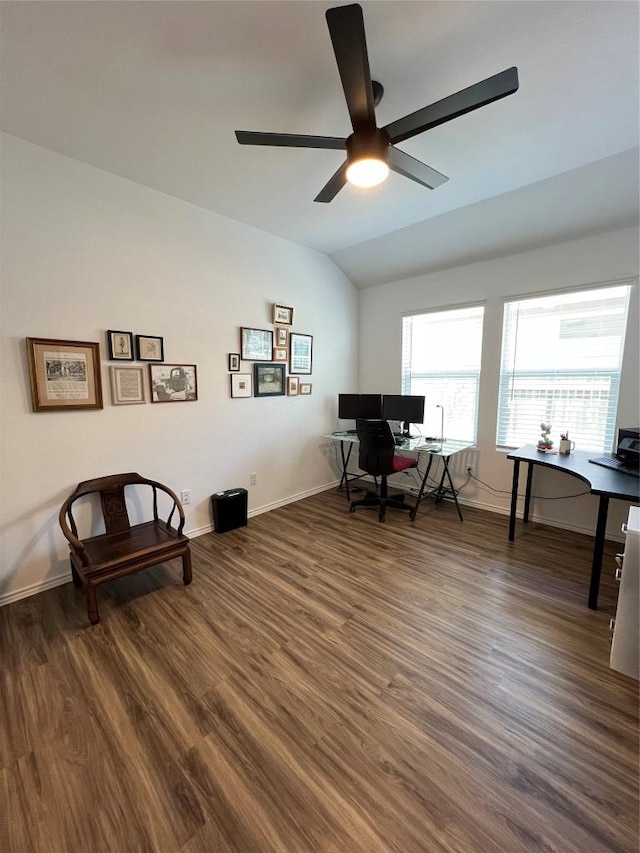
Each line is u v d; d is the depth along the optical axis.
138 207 2.52
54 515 2.30
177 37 1.40
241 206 2.87
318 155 2.20
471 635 1.88
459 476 3.80
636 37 1.41
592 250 2.80
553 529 3.15
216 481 3.20
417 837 1.06
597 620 1.99
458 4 1.28
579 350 2.96
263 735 1.36
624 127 1.95
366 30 1.38
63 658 1.74
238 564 2.62
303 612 2.08
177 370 2.83
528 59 1.53
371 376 4.51
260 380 3.45
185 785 1.19
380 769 1.24
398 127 1.48
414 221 3.15
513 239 3.06
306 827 1.08
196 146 2.11
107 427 2.49
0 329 2.04
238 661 1.72
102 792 1.17
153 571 2.52
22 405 2.14
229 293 3.12
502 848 1.03
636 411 2.71
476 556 2.71
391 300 4.19
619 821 1.08
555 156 2.22
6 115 1.83
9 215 2.01
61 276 2.22
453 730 1.38
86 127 1.94
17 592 2.19
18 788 1.19
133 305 2.55
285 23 1.36
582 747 1.31
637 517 1.67
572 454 2.78
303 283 3.78
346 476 4.21
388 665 1.69
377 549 2.83
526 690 1.55
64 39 1.40
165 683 1.59
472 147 2.12
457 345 3.73
